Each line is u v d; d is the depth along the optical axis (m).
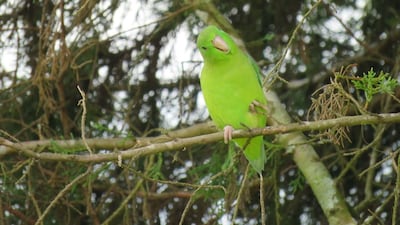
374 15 13.95
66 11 12.88
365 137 13.74
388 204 12.87
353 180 13.82
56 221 12.82
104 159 8.48
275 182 12.09
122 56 13.93
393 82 7.89
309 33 13.49
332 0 13.69
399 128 13.76
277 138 12.20
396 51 13.84
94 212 11.79
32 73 13.43
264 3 14.28
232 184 11.59
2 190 12.28
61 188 12.38
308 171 11.92
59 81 12.30
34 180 12.28
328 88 8.46
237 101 9.36
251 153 9.65
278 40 14.00
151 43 13.84
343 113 8.64
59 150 10.33
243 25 14.34
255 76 9.47
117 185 12.80
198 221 13.15
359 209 12.38
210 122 12.27
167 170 13.44
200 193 11.73
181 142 8.64
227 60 9.30
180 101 12.60
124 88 13.94
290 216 13.43
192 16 13.56
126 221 11.75
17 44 12.70
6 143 8.37
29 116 13.55
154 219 13.26
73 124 12.89
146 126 13.91
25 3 13.55
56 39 11.84
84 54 13.47
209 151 13.34
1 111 13.27
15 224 13.17
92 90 13.88
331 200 11.54
